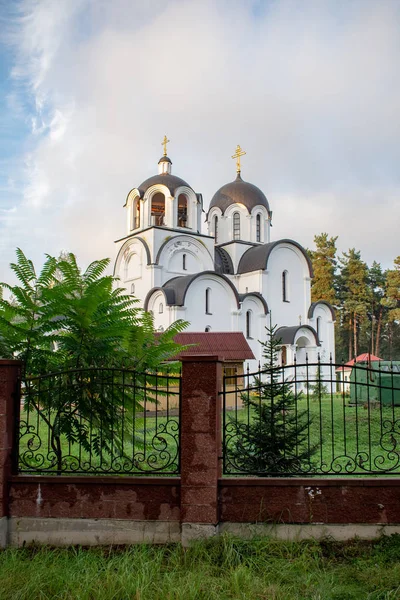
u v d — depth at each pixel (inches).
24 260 306.8
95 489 252.4
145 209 1553.9
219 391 259.4
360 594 196.9
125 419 309.7
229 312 1462.8
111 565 216.2
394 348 2650.1
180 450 250.7
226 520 247.8
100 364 300.7
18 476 255.3
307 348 1556.3
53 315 292.7
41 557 229.6
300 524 244.8
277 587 197.9
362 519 243.3
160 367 314.2
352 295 2453.2
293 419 291.1
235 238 1769.2
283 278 1684.3
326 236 2396.7
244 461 287.6
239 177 1854.1
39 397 299.0
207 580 203.9
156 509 249.1
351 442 491.8
